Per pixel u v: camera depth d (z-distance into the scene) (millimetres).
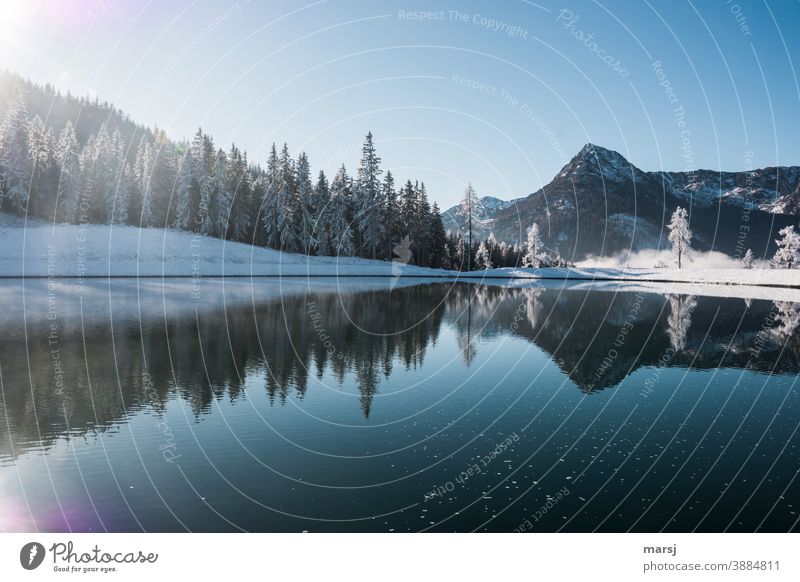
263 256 60031
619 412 10094
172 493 6383
